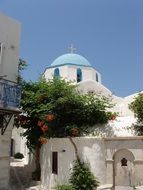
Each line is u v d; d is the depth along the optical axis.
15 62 16.33
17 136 32.94
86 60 35.38
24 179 18.62
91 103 17.34
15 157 30.80
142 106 16.97
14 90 14.09
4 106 13.41
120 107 23.70
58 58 35.47
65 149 15.62
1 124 14.77
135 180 14.55
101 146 15.27
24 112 17.52
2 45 15.66
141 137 14.79
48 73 34.12
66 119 17.44
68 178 15.07
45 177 16.52
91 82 24.47
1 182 14.77
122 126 17.08
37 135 18.30
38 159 18.47
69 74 32.81
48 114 16.72
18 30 16.84
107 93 24.70
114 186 14.32
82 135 16.50
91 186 14.16
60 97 17.09
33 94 17.41
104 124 17.36
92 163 14.88
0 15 15.84
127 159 14.95
